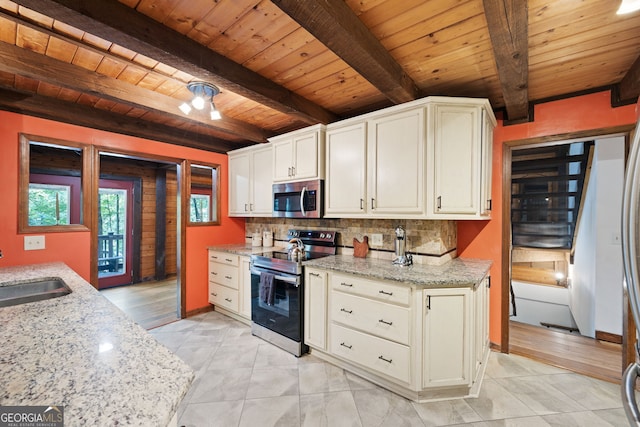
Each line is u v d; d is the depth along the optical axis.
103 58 1.81
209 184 6.11
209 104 2.58
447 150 2.10
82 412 0.55
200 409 1.83
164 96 2.36
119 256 5.16
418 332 1.87
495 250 2.59
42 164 4.11
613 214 2.83
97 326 1.01
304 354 2.55
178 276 3.50
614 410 1.82
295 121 3.03
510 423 1.71
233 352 2.59
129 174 5.07
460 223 2.75
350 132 2.56
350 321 2.19
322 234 3.10
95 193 2.73
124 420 0.54
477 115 2.10
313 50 1.72
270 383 2.11
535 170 4.53
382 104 2.56
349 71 1.98
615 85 2.10
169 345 2.72
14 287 1.71
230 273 3.38
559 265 4.79
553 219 4.47
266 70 1.95
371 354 2.07
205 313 3.65
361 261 2.54
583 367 2.32
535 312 4.64
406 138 2.21
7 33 1.55
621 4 1.19
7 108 2.26
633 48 1.65
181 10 1.37
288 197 3.04
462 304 1.90
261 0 1.30
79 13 1.19
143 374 0.70
